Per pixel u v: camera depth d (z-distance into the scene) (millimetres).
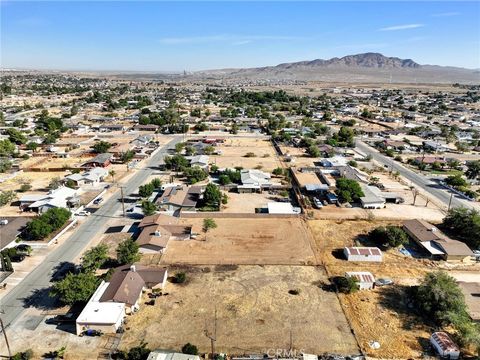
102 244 60719
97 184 96938
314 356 41000
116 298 47656
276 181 101312
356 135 168125
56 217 68062
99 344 42750
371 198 84625
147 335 44156
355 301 51156
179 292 52375
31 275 56094
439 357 41438
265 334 44594
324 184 95688
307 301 50875
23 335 44031
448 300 46438
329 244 67000
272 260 61375
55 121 169375
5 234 64188
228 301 50594
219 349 42125
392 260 61938
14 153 124625
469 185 99438
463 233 69625
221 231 71125
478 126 190125
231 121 199625
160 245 62625
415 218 78688
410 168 117500
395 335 44812
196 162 113750
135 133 166125
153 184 91750
